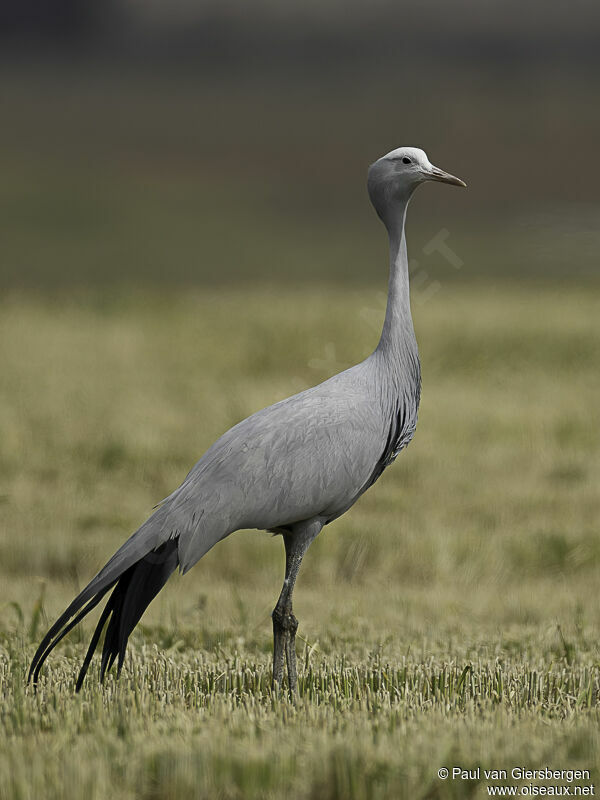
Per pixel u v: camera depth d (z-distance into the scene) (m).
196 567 13.28
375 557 13.52
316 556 13.46
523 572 13.40
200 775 6.24
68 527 14.38
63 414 20.55
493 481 16.72
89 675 8.59
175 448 18.25
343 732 6.91
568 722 7.25
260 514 8.34
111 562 8.06
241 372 25.69
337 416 8.55
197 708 7.53
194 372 25.58
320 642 9.97
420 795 6.14
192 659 9.05
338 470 8.50
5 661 8.89
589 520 15.00
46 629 10.33
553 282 41.56
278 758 6.35
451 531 14.22
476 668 8.71
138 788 6.20
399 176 9.04
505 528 14.59
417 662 9.11
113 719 7.16
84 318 33.34
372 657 9.14
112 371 25.53
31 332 30.61
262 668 8.84
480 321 30.72
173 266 58.94
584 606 11.88
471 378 24.88
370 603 11.80
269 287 44.19
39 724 7.22
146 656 9.09
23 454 17.80
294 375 25.42
